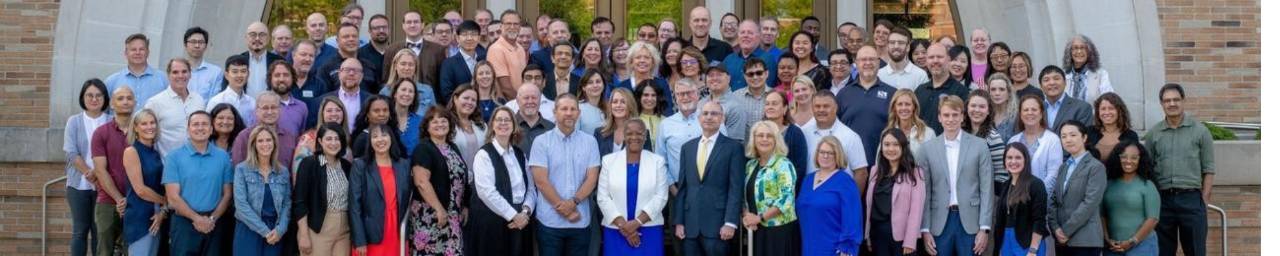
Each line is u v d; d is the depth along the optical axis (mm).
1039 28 13148
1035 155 9727
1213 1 12727
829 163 9320
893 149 9359
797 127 9641
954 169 9453
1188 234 10438
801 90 9805
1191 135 10445
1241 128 12578
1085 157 9578
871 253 9867
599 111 10242
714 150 9461
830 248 9258
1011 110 10031
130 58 10617
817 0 14289
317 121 9906
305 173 9266
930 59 10234
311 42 10297
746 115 10086
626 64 10812
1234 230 12273
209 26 13281
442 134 9414
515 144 9594
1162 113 12648
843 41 11898
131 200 9570
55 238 12305
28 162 12234
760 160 9477
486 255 9453
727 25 11727
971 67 11250
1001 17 13656
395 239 9305
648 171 9500
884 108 10070
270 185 9297
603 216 9539
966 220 9383
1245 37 12773
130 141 9617
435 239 9328
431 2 14258
